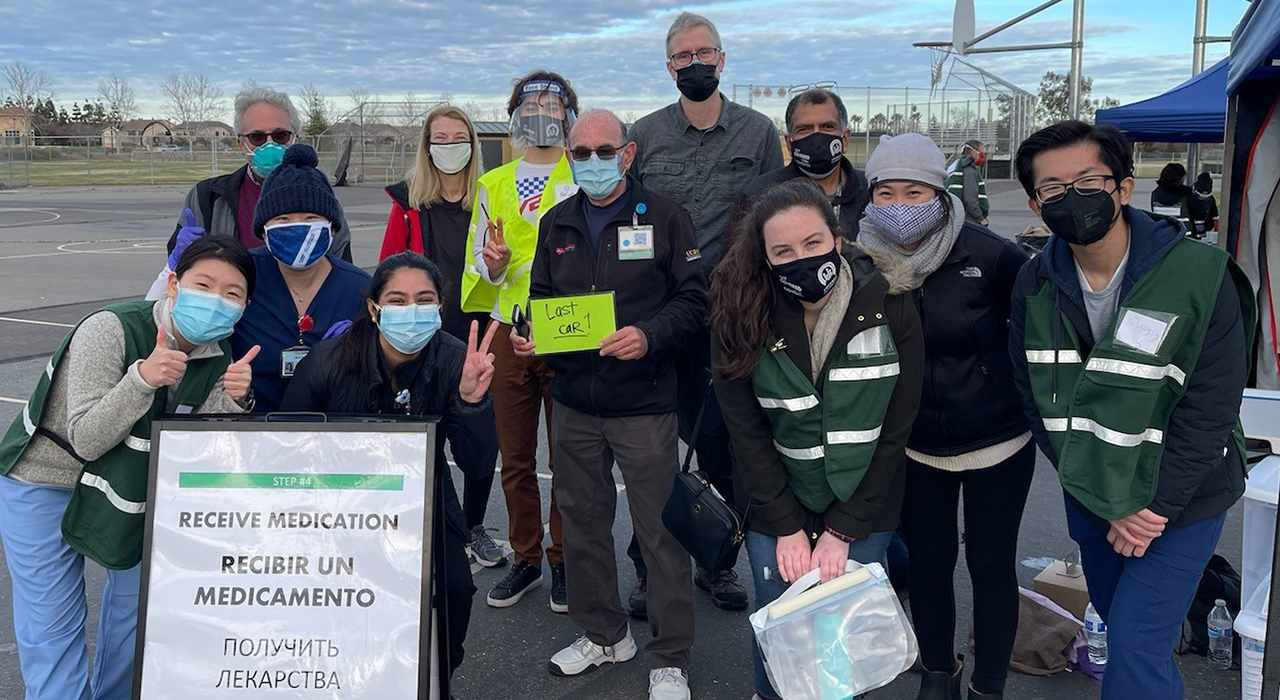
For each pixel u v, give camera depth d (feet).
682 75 14.11
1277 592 8.32
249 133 13.48
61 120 260.42
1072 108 53.16
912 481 10.44
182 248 11.78
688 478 10.07
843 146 12.75
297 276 10.96
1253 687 10.16
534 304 11.26
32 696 9.55
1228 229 17.08
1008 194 114.11
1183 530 8.46
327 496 8.73
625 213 11.44
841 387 8.93
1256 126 16.70
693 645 13.08
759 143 14.70
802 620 8.75
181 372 8.92
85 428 8.79
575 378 11.61
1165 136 30.32
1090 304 8.60
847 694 8.75
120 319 9.30
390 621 8.61
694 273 11.55
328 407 9.96
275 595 8.63
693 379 13.28
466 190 14.98
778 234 8.68
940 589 10.62
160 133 245.24
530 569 14.49
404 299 9.53
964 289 9.75
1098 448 8.33
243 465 8.73
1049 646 11.99
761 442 9.45
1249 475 11.05
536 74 13.76
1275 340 16.52
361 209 94.48
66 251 60.49
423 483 8.77
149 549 8.63
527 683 12.12
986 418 9.94
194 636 8.57
